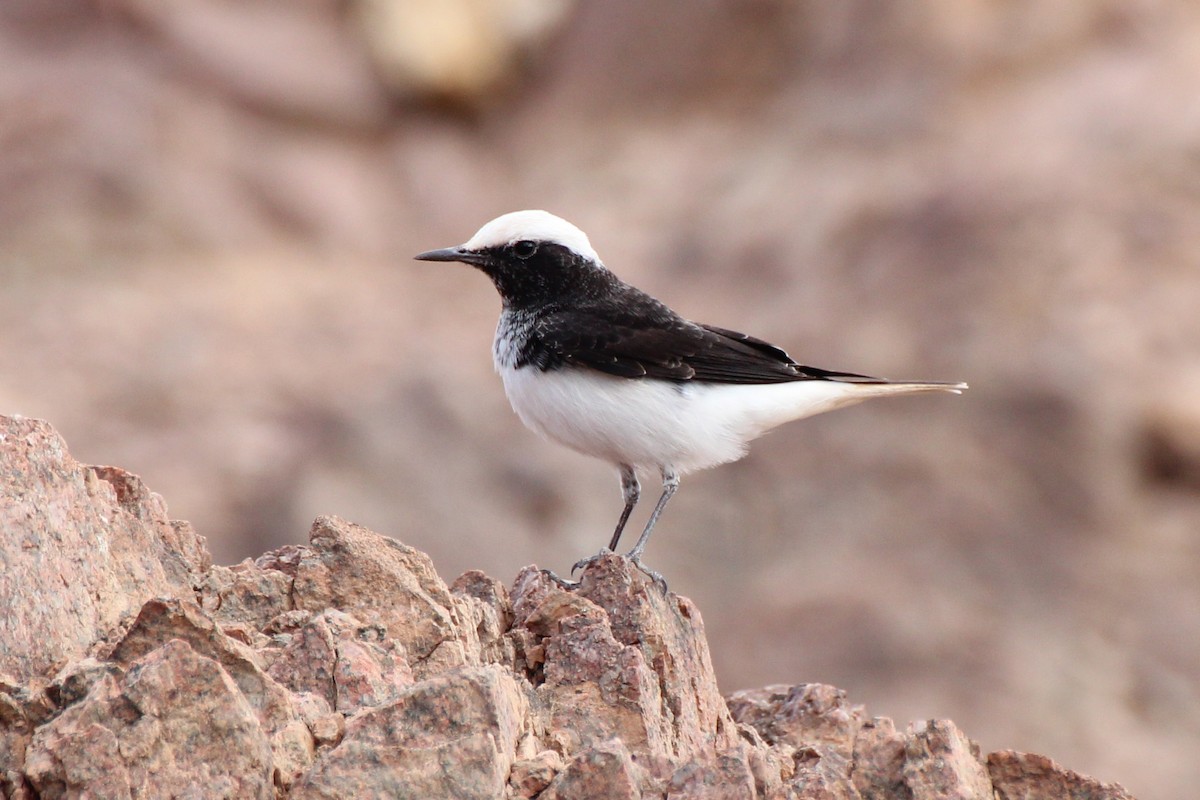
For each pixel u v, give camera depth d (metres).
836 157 29.08
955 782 5.89
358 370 24.95
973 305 23.62
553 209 31.47
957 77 29.80
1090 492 21.14
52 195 29.44
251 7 36.09
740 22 33.38
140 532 6.21
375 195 33.00
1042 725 17.77
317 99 34.62
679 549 20.62
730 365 8.61
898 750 6.10
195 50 33.81
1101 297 23.08
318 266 30.14
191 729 4.89
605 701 6.03
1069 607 19.58
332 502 20.86
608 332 8.41
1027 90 28.88
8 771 4.84
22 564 5.48
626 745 5.88
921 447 21.66
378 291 29.27
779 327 24.67
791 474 21.45
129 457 22.62
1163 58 28.31
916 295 24.23
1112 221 24.31
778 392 8.66
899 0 31.56
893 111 29.34
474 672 5.23
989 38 30.14
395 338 26.56
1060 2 30.16
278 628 6.05
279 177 32.06
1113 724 18.17
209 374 24.92
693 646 6.98
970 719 17.77
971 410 22.12
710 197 29.81
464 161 34.28
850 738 7.14
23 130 30.52
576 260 8.77
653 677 6.30
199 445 22.75
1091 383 21.88
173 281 28.59
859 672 18.53
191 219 30.09
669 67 34.22
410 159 34.09
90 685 5.02
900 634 18.88
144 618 5.24
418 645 6.07
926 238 25.08
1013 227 24.72
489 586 6.97
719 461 8.75
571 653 6.18
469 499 20.86
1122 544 20.42
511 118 35.97
